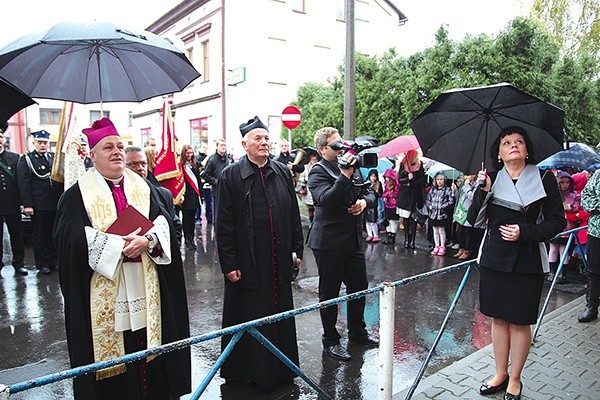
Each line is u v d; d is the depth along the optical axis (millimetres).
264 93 18219
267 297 3197
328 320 3838
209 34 19078
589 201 4367
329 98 15711
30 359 3785
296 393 3242
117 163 2479
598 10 10805
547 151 2945
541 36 10656
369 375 3516
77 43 2998
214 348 4012
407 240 8367
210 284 5961
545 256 2893
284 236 3271
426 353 3982
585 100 11141
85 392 2330
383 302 2469
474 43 10836
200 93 20016
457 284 6066
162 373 2590
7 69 2850
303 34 19141
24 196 6082
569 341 4062
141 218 2434
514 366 2996
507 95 2885
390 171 8672
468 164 3275
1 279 6074
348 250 3740
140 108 26031
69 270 2316
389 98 12453
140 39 2766
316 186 3748
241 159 3314
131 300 2428
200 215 10789
